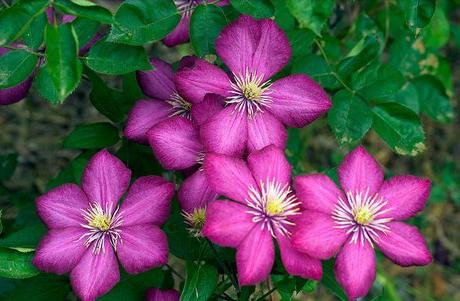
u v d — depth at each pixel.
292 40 0.88
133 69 0.78
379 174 0.77
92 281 0.75
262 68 0.78
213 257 0.79
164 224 0.81
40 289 0.84
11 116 1.38
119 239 0.76
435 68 1.04
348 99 0.87
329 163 1.48
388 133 0.87
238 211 0.71
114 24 0.75
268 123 0.77
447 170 1.46
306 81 0.79
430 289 1.47
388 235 0.76
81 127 0.89
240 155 0.76
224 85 0.77
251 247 0.71
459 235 1.54
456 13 1.60
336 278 0.73
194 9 0.81
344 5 1.11
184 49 1.17
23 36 0.78
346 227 0.74
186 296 0.74
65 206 0.77
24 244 0.81
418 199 0.77
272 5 0.81
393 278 1.47
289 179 0.74
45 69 0.77
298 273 0.71
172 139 0.77
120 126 0.92
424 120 1.62
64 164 1.37
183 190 0.78
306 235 0.72
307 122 0.78
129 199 0.76
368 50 0.89
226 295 0.82
